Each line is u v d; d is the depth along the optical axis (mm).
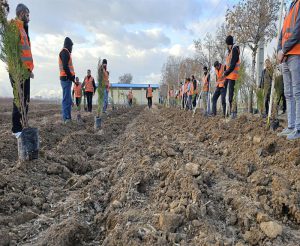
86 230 3117
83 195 3996
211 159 5148
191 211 2959
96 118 9969
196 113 14000
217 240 2590
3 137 6938
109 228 3199
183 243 2631
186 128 9945
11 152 5973
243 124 7148
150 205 3436
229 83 9359
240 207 3154
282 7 5754
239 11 13797
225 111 10656
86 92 16219
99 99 10039
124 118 16141
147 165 4602
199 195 3225
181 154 5695
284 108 10375
